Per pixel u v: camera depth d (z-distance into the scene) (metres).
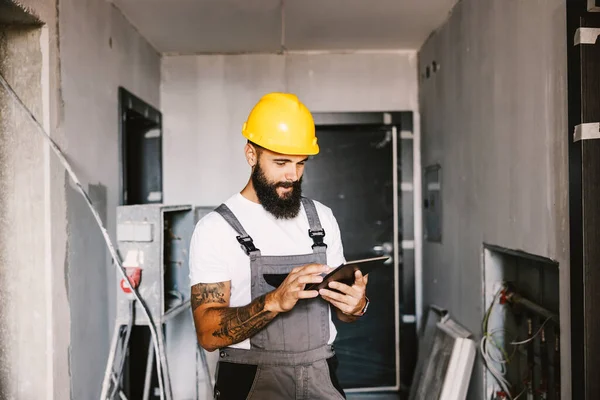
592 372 1.46
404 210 3.53
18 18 1.78
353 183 3.62
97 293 2.29
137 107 3.02
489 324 2.31
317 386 1.47
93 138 2.29
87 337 2.17
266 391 1.46
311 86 3.58
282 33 3.19
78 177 2.11
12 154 1.84
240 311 1.37
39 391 1.85
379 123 3.54
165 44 3.38
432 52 3.18
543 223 1.75
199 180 3.59
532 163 1.82
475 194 2.41
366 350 3.60
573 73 1.51
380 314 3.61
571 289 1.54
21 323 1.85
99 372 2.30
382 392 3.57
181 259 2.46
